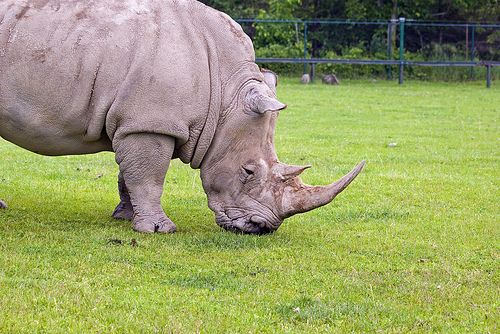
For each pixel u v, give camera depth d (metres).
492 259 12.65
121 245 12.31
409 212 15.90
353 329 9.41
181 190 17.59
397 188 18.34
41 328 8.92
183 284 10.69
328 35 56.59
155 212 13.33
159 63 12.70
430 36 59.00
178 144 13.15
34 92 12.59
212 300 10.11
